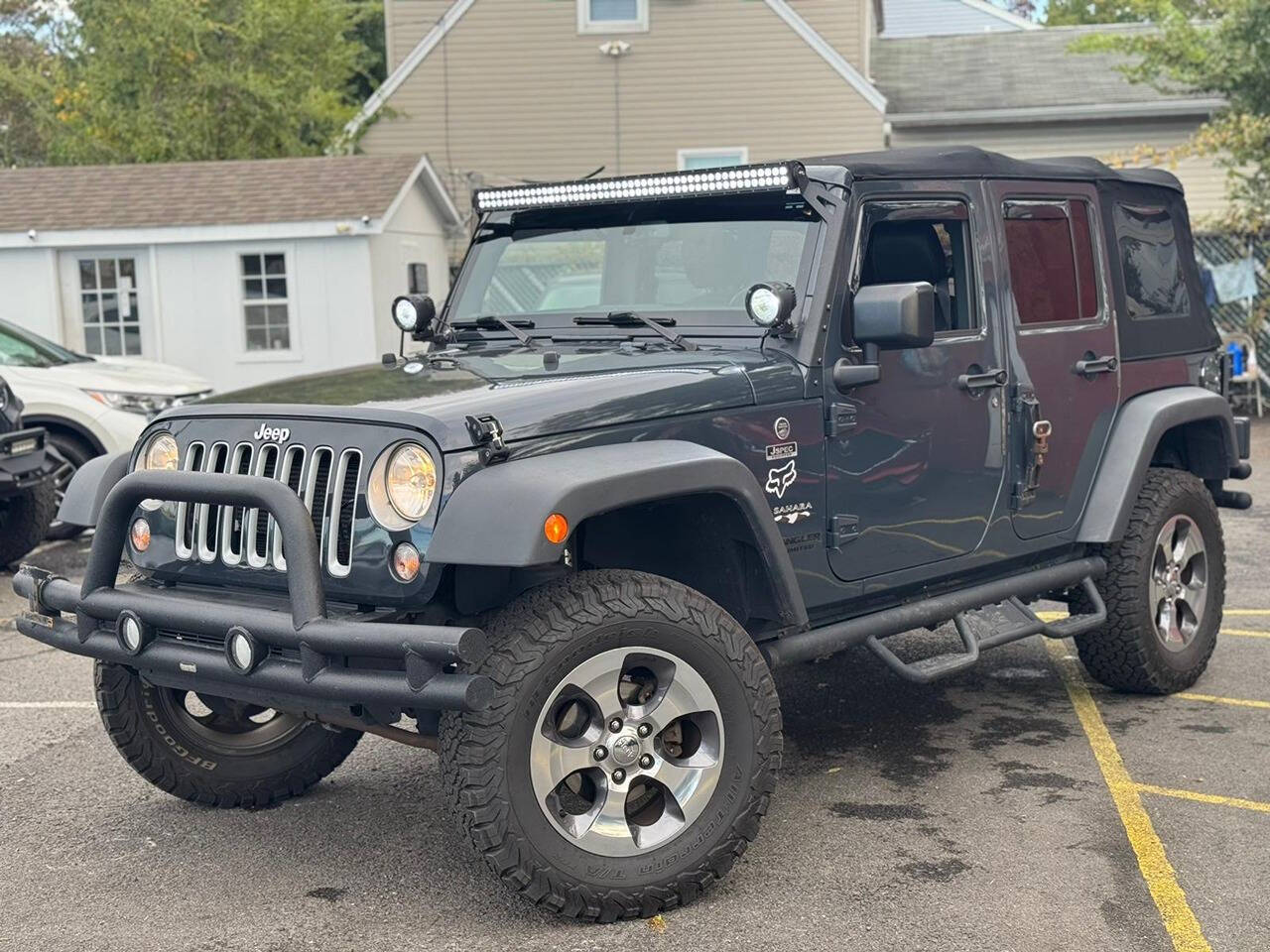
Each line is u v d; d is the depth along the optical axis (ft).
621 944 12.44
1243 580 27.58
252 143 75.66
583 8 74.43
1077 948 12.23
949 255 16.74
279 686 12.41
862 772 17.12
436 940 12.65
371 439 12.76
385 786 17.08
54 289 56.08
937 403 16.29
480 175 71.56
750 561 14.38
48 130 85.30
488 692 11.71
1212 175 76.95
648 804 13.44
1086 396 18.63
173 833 15.56
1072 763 17.29
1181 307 21.03
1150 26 86.94
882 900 13.29
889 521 15.84
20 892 13.98
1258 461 42.45
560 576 13.56
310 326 55.83
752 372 14.46
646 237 16.39
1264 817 15.30
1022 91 78.69
